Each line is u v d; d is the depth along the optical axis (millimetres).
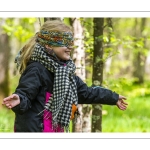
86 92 3635
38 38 3479
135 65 20062
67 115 3381
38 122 3244
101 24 4910
